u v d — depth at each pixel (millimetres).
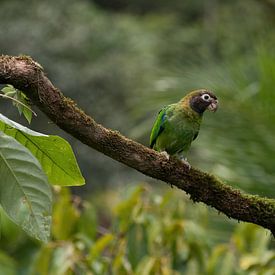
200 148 11570
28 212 4203
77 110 5945
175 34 37375
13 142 4305
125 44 36000
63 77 34312
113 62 35062
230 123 11625
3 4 35594
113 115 34094
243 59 12555
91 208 9109
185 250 8922
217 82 12281
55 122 5918
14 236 9297
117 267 8641
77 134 6020
